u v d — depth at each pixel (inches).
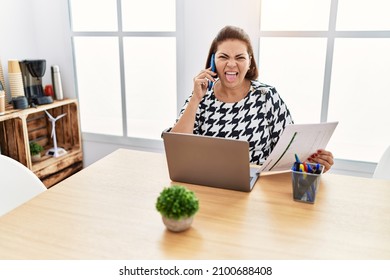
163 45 107.4
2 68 105.3
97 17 112.5
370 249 37.9
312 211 45.6
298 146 52.9
